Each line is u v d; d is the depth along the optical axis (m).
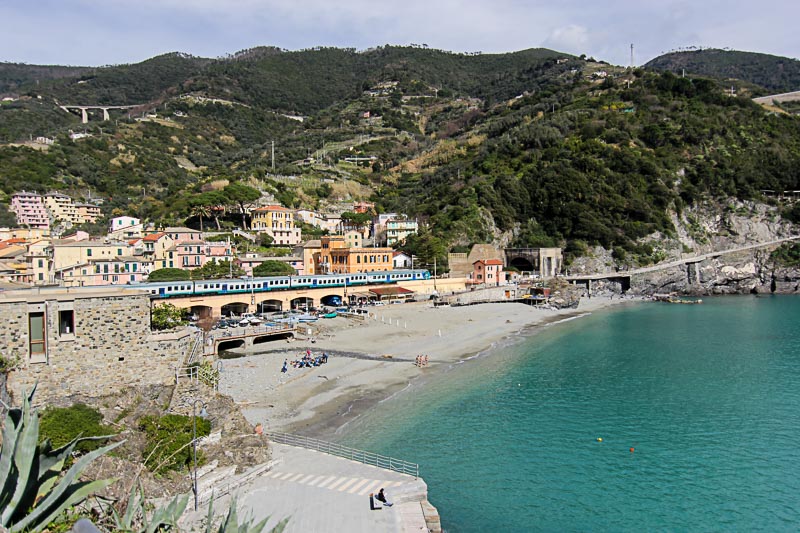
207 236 158.75
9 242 141.62
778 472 44.75
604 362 81.44
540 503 39.66
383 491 33.84
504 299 151.50
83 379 34.00
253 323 95.06
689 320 123.69
